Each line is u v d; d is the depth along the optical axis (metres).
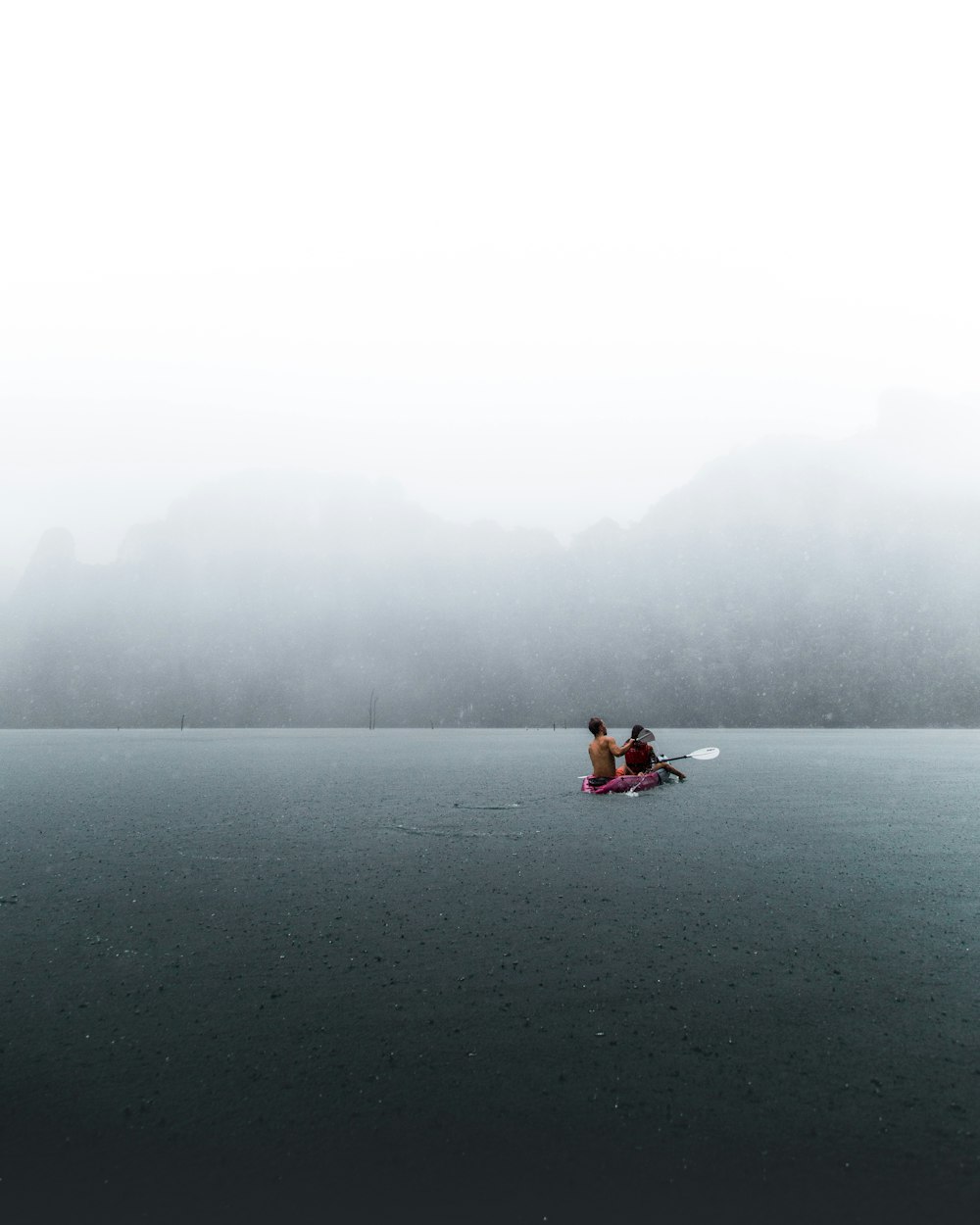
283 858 7.71
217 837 9.09
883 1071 3.09
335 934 5.10
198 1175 2.43
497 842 8.61
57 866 7.38
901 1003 3.82
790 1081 3.02
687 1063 3.17
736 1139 2.60
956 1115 2.75
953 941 4.83
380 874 6.92
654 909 5.63
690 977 4.20
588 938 4.95
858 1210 2.21
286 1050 3.36
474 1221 2.19
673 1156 2.50
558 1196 2.30
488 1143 2.61
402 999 3.93
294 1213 2.23
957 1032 3.46
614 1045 3.36
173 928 5.26
